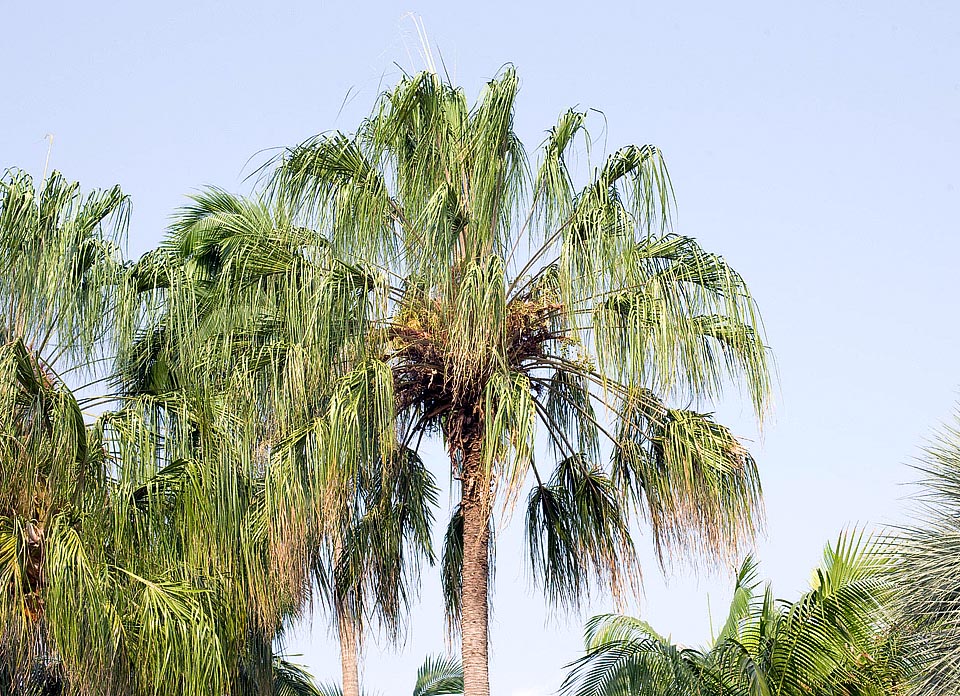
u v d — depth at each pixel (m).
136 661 11.65
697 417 12.66
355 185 13.06
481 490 12.62
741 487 12.46
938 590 11.17
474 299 12.22
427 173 13.13
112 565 11.99
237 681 13.22
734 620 19.31
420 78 13.39
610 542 13.41
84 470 11.88
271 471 12.27
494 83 13.23
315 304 12.69
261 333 13.39
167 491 12.69
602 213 12.55
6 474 11.63
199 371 13.25
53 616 11.15
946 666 11.02
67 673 11.30
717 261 12.95
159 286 13.66
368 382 12.41
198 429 13.02
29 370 11.77
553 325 12.93
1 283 12.72
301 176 13.44
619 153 12.98
